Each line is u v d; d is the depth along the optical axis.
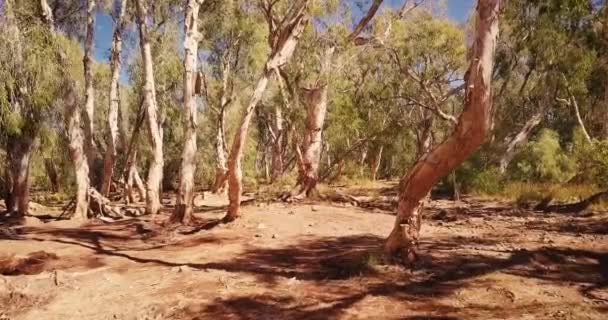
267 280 6.92
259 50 21.81
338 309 5.68
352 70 20.52
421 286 6.45
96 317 5.72
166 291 6.53
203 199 20.20
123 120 24.97
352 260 7.71
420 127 28.78
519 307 5.56
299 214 13.29
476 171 19.73
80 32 16.67
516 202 15.89
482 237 9.56
